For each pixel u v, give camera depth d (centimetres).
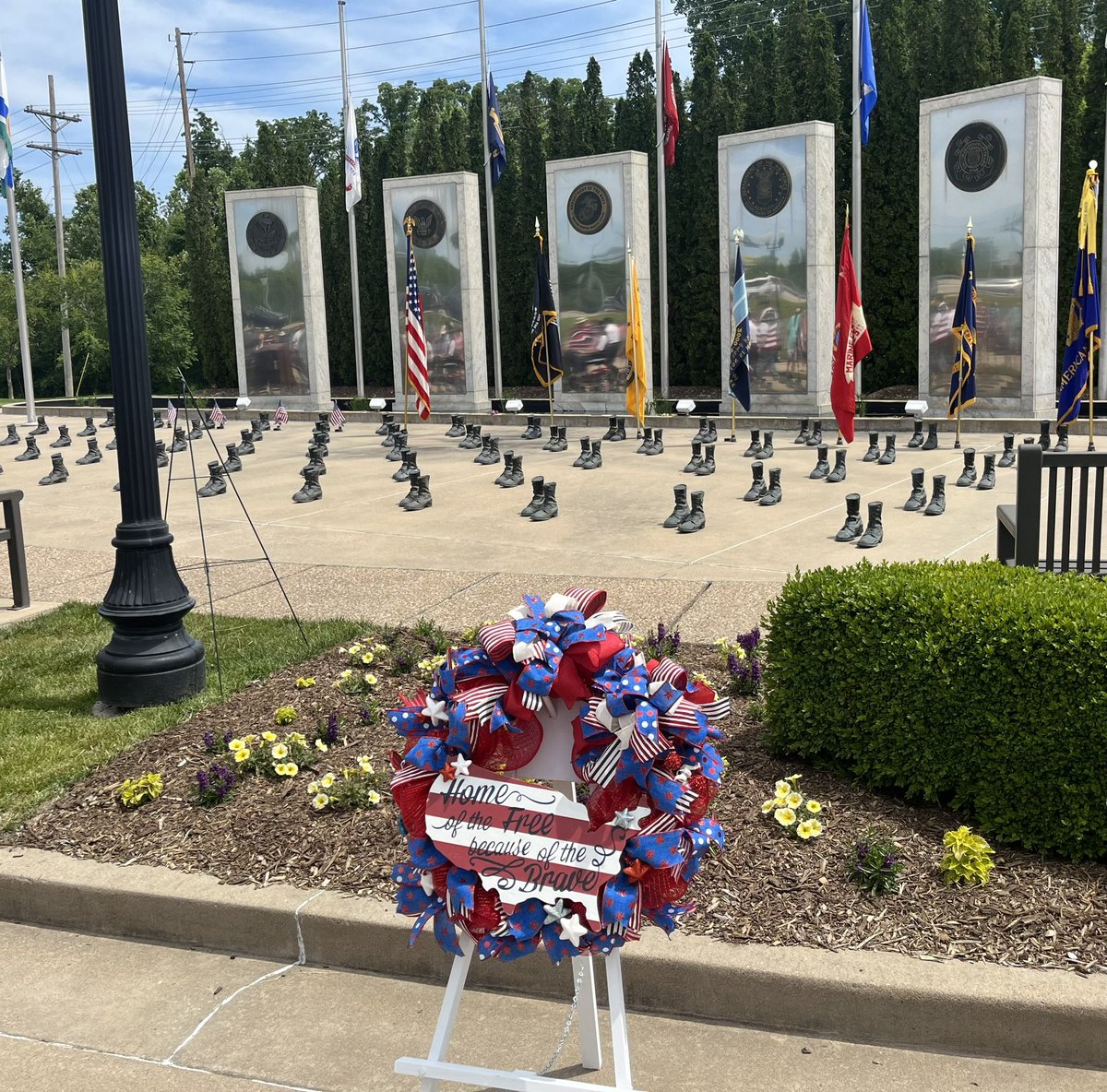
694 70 3472
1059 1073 372
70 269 5319
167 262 5753
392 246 3178
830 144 2542
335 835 527
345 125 3428
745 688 682
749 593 989
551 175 2880
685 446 2222
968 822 507
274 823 544
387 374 4178
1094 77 2894
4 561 1332
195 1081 386
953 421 2319
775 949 413
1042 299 2300
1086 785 467
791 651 565
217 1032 414
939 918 430
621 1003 318
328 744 646
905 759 520
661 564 1171
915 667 507
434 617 952
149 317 5112
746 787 550
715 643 817
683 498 1384
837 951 411
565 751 324
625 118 3622
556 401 2997
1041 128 2223
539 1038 400
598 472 1914
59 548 1416
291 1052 399
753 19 5103
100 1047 407
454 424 2669
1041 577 562
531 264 3831
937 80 3086
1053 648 471
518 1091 318
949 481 1689
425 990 437
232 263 3438
